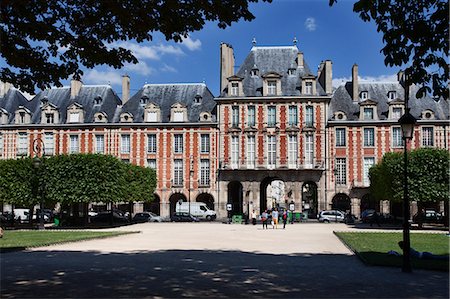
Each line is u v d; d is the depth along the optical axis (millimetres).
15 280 13953
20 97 71062
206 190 65062
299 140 64438
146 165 65875
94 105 68438
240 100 65250
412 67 11484
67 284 13297
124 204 69562
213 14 13125
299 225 50875
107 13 13141
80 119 66875
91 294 11898
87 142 66375
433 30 11094
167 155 65812
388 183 47062
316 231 39969
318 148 64125
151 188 59875
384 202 62281
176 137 66250
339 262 18984
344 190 63344
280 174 64375
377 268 17188
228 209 62750
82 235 32656
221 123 65375
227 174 64938
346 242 27016
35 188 46625
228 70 68375
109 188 47312
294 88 65688
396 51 11531
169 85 70125
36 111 68938
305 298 11656
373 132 63750
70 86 70312
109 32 13820
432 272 16344
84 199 46562
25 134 67000
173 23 13305
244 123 65125
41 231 38938
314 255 21719
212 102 68000
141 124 66062
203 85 69625
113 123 66188
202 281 13969
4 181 46781
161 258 19906
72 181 46656
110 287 12867
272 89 65562
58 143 66625
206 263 18250
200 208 63469
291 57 68500
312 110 64625
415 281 14430
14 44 13906
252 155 64938
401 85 66688
